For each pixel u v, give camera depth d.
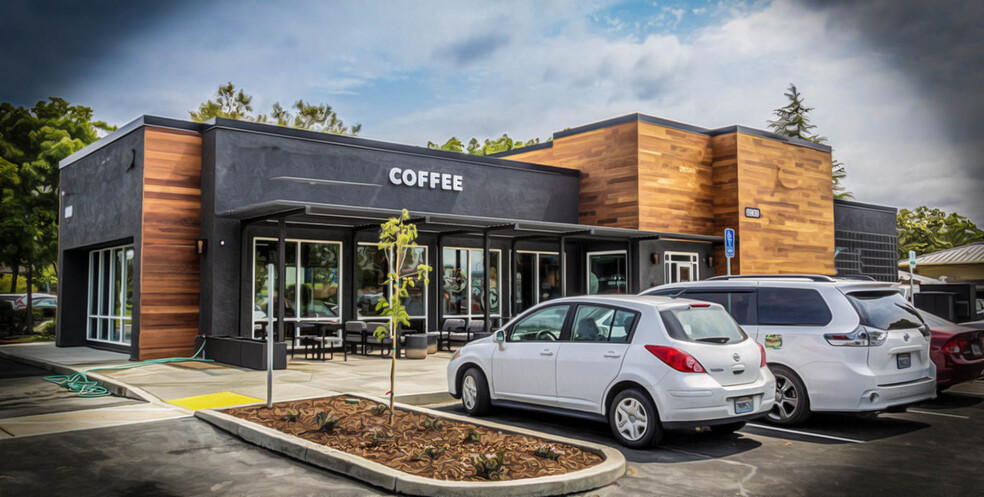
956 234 63.12
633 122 20.64
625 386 7.46
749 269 21.67
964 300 17.00
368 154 17.66
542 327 8.52
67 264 19.69
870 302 8.41
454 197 19.23
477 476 5.77
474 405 9.02
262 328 15.84
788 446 7.47
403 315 7.57
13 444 7.30
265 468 6.42
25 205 26.12
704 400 6.93
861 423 8.80
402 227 7.59
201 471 6.30
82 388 11.08
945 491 5.81
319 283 16.72
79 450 7.05
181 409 9.12
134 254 15.47
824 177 24.56
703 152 22.11
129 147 15.96
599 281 21.17
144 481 5.99
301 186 16.52
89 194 18.25
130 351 15.88
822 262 24.17
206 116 42.00
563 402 7.97
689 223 21.47
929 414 9.51
